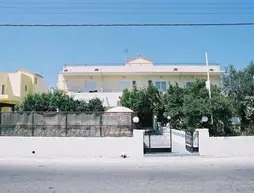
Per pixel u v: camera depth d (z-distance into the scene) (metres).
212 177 9.95
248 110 21.50
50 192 7.82
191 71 38.50
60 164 13.62
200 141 15.50
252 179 9.52
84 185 8.74
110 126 16.45
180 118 23.94
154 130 30.03
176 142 20.83
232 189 8.03
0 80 37.91
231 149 15.43
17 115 16.73
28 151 15.89
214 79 38.94
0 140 16.05
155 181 9.32
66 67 39.69
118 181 9.37
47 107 29.20
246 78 25.66
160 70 39.16
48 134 16.50
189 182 9.09
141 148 15.48
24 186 8.62
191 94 20.27
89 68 39.53
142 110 31.92
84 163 13.86
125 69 39.34
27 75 41.03
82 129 16.45
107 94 35.50
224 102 17.94
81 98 34.72
